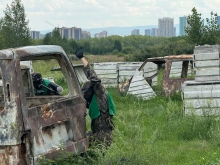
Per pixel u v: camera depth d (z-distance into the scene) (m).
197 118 10.11
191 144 9.02
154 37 96.88
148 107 14.38
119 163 6.63
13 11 50.72
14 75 5.49
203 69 11.42
